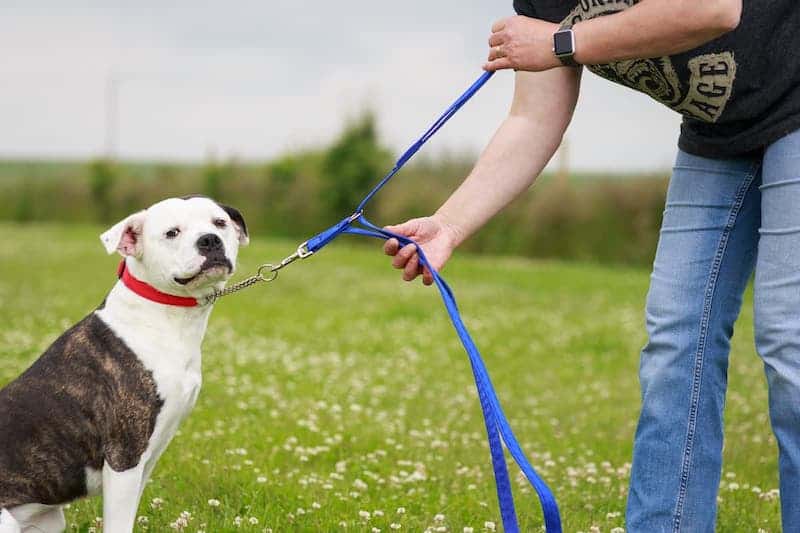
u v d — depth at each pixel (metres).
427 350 12.22
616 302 18.19
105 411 4.12
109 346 4.20
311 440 7.04
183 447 6.47
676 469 4.04
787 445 3.68
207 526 4.90
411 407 8.84
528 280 21.78
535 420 8.48
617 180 26.97
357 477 6.18
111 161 38.59
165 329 4.24
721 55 3.57
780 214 3.62
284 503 5.37
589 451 7.19
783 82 3.55
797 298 3.59
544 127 4.36
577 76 4.37
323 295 17.66
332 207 33.59
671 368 4.04
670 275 4.09
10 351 9.73
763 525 5.22
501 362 11.53
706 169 4.03
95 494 4.34
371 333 13.38
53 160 73.81
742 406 8.76
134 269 4.32
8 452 4.02
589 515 5.43
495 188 4.34
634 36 3.47
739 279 4.06
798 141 3.57
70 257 22.73
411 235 4.25
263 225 34.62
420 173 31.75
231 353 10.93
